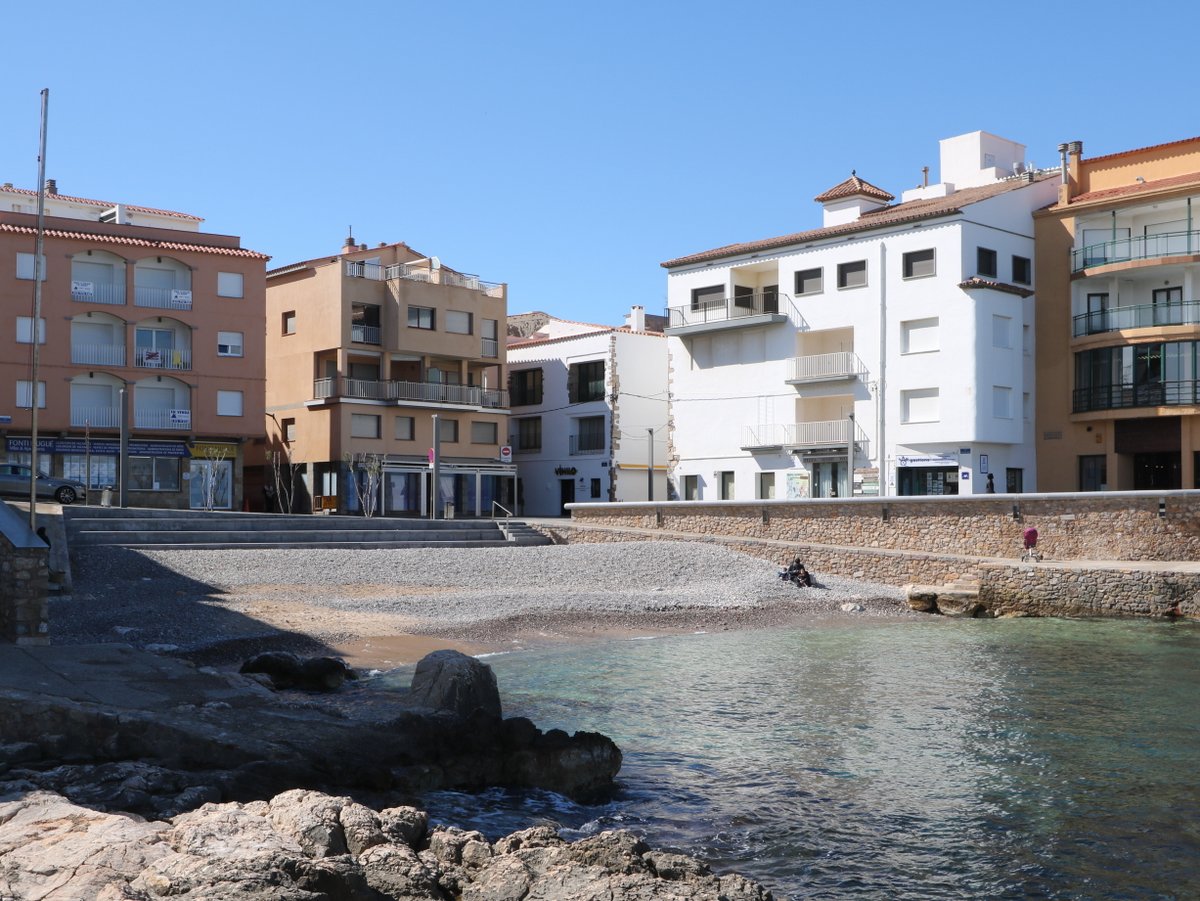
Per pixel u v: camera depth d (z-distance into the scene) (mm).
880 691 18609
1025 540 35188
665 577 35406
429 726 12070
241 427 57969
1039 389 50781
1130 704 17500
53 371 52969
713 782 12547
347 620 24844
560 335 74125
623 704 17281
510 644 24188
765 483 55156
